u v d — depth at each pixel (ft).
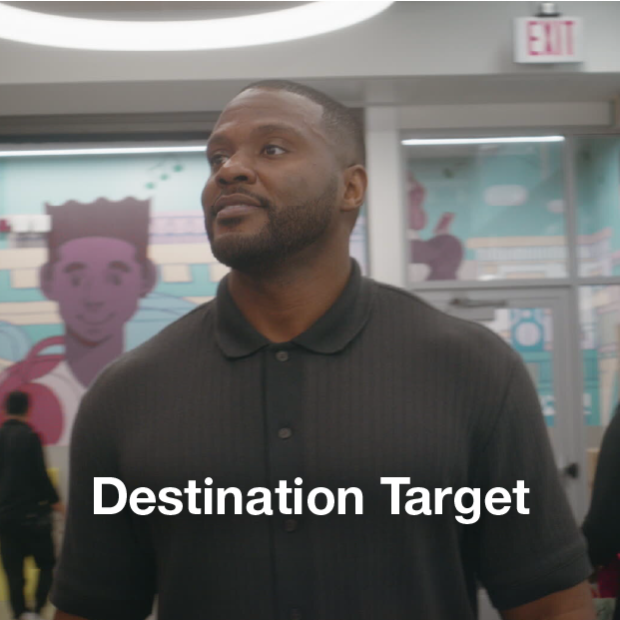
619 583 7.55
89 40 14.38
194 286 18.80
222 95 17.70
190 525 3.46
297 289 3.64
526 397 3.67
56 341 18.56
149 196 18.86
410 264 19.29
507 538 3.62
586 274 19.53
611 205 19.49
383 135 19.06
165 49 14.53
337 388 3.50
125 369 3.77
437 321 3.71
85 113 18.70
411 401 3.48
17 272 18.63
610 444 7.52
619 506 7.43
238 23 14.34
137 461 3.53
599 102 19.17
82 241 18.72
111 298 18.66
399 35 16.81
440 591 3.49
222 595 3.41
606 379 19.45
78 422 3.81
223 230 3.53
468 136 19.22
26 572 16.56
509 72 16.85
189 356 3.69
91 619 3.84
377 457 3.39
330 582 3.36
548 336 19.45
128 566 3.81
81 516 3.78
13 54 16.67
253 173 3.50
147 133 18.92
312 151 3.58
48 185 18.78
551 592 3.63
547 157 19.48
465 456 3.52
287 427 3.44
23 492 16.51
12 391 17.31
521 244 19.42
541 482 3.65
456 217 19.35
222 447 3.46
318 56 16.80
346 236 3.81
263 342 3.57
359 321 3.63
